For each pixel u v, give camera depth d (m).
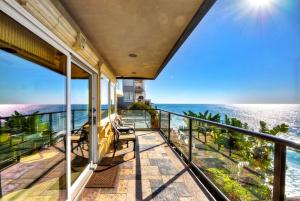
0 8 1.22
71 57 2.48
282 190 1.50
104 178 3.05
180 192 2.62
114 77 6.80
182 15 2.30
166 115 6.12
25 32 1.54
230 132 2.53
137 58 4.45
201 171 3.17
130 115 8.45
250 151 2.23
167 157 4.18
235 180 2.38
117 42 3.26
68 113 2.30
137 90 26.88
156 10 2.18
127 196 2.51
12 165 1.86
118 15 2.29
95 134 3.65
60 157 2.28
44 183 2.20
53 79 2.08
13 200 1.90
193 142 3.60
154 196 2.51
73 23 2.35
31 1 1.42
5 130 1.65
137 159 4.04
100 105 4.02
